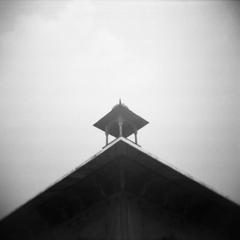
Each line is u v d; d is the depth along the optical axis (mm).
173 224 10828
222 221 12688
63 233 11281
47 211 11672
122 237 8789
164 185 10531
